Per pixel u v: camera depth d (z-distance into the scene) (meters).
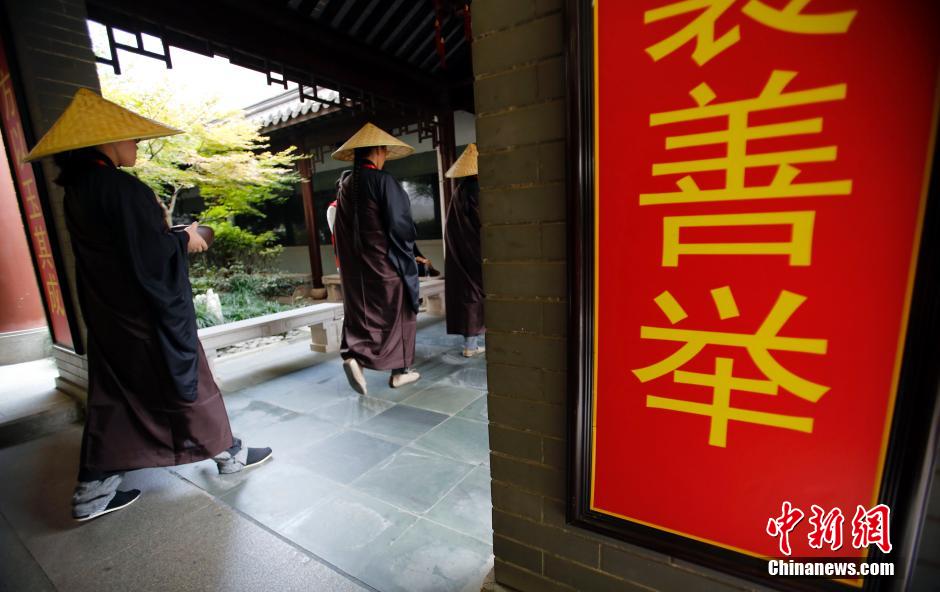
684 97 0.89
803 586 0.97
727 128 0.87
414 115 6.23
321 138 7.57
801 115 0.81
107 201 1.74
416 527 1.87
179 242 1.96
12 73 2.76
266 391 3.56
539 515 1.30
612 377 1.08
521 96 1.08
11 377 3.66
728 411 0.97
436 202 8.30
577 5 0.94
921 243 0.76
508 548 1.39
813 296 0.86
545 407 1.22
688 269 0.95
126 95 5.61
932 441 0.80
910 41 0.73
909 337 0.79
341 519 1.94
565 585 1.31
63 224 2.92
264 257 9.74
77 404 3.07
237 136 6.67
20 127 2.90
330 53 4.64
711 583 1.09
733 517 1.01
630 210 0.98
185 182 7.07
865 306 0.82
